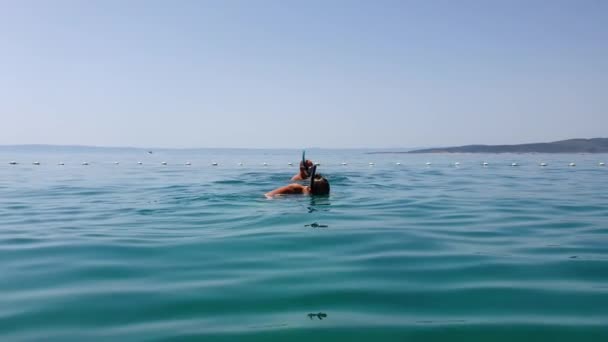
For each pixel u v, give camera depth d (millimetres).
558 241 6520
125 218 8492
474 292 4301
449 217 8523
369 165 31266
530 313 3783
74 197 12008
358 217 8344
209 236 6723
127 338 3316
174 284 4539
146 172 22812
